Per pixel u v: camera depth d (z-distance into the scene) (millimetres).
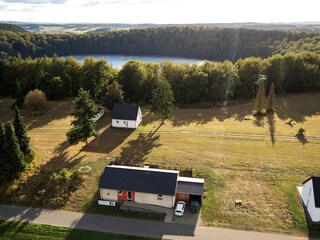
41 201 39344
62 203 38938
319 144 54875
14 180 42906
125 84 83312
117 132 61719
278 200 39031
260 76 77625
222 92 82812
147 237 32969
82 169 46531
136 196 38656
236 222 35281
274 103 73125
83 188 41875
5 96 86500
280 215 36281
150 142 56656
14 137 42844
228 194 40438
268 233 33469
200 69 84562
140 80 83188
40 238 32938
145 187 38219
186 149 53562
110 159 49906
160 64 89188
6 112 73125
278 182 43031
